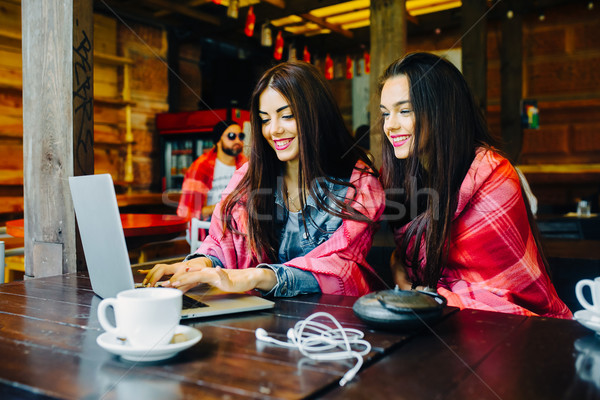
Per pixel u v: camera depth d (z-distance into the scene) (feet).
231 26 20.58
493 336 2.85
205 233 13.37
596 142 20.22
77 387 2.16
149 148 20.59
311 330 3.01
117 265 3.35
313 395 2.06
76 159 6.39
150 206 18.49
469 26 16.63
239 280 3.73
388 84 4.63
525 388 2.11
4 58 16.10
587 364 2.38
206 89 23.17
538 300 4.39
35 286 4.46
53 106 6.49
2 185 15.93
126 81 19.21
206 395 2.05
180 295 2.63
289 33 24.49
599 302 2.89
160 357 2.47
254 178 5.06
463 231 4.45
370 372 2.32
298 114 4.70
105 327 2.57
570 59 20.62
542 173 20.93
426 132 4.45
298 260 4.25
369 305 2.96
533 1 19.03
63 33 6.34
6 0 16.15
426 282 4.52
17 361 2.50
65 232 6.47
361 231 4.60
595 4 20.03
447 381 2.20
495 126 22.29
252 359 2.49
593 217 11.82
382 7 11.54
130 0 18.53
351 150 5.10
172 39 21.35
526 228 4.49
